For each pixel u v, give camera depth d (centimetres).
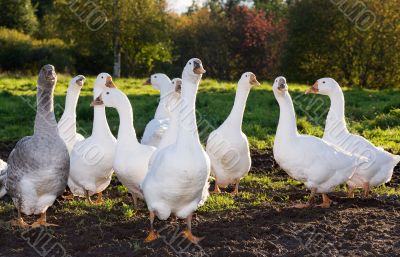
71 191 538
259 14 2592
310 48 1955
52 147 458
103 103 507
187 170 412
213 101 1030
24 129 822
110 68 2116
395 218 470
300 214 478
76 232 447
